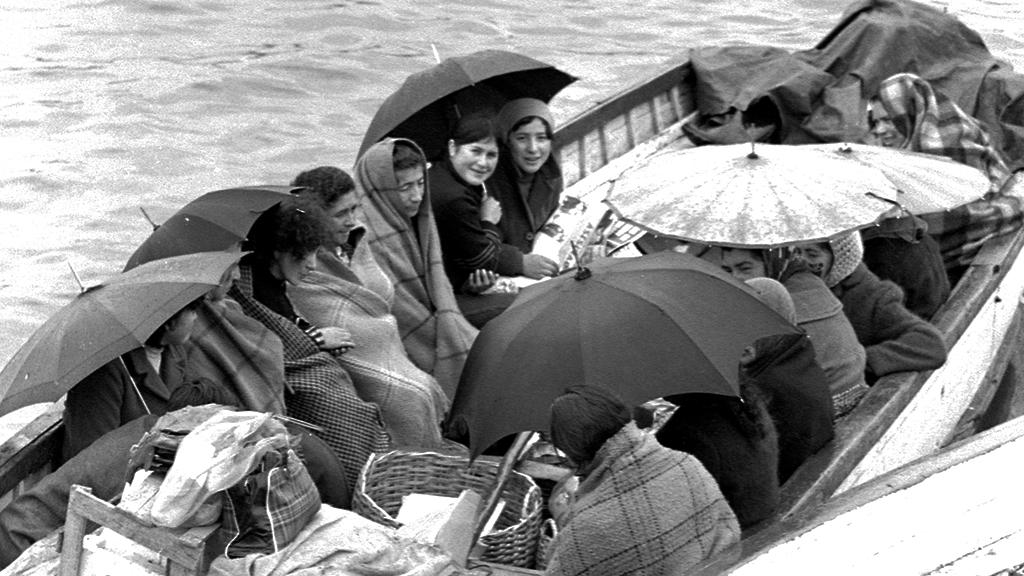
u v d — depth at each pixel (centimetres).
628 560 646
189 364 854
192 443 652
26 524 784
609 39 2525
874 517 556
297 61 2339
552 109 2189
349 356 931
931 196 1022
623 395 717
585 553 650
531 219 1214
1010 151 1498
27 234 1742
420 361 1020
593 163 1409
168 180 1916
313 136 2086
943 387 1073
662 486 650
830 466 858
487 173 1085
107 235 1755
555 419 657
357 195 1019
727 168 949
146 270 835
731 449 741
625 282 774
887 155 1089
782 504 811
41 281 1638
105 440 800
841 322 950
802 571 538
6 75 2228
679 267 788
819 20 2669
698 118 1567
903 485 570
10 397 786
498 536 761
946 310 1121
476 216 1077
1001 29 2558
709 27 2609
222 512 659
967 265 1267
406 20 2556
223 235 900
